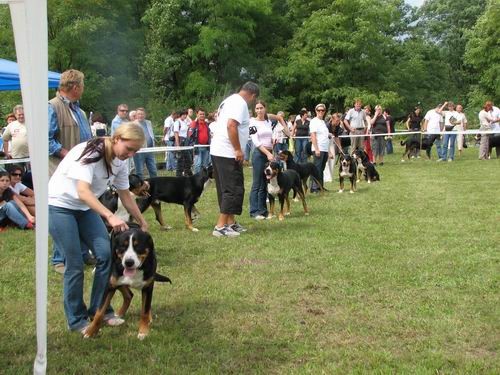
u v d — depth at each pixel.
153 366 3.57
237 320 4.39
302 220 8.59
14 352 3.81
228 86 31.98
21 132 10.13
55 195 3.93
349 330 4.17
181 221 8.70
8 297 5.00
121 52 30.97
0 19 26.27
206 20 34.41
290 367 3.58
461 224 8.02
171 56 32.34
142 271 3.88
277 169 8.57
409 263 5.95
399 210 9.34
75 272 4.04
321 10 35.78
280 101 34.31
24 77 2.93
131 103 30.09
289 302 4.81
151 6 34.16
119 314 4.39
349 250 6.57
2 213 7.95
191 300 4.85
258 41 38.38
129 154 3.93
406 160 19.39
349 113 17.59
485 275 5.50
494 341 3.96
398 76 36.72
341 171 11.79
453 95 46.19
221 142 7.29
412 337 4.05
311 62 34.16
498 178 13.49
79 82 5.43
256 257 6.31
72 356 3.72
